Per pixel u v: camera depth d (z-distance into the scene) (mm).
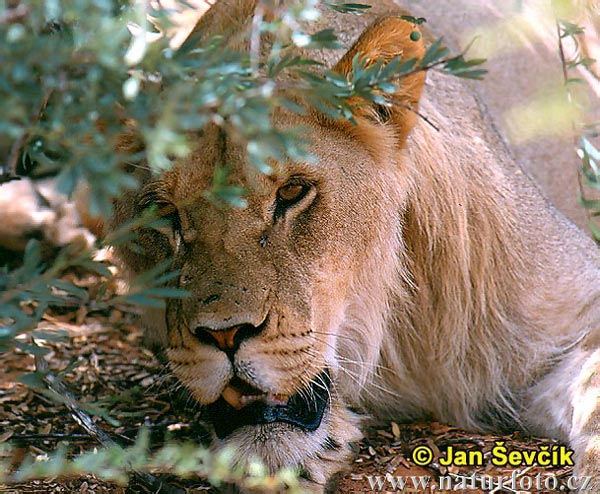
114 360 9648
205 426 7738
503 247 8461
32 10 4172
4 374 9203
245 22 6566
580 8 9938
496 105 9883
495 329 8531
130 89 4211
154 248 6926
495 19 10086
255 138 4770
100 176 4172
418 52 7027
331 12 7660
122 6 4562
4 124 4047
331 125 7016
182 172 6566
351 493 7164
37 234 11227
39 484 6918
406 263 8016
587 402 7477
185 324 6453
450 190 8023
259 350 6391
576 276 8953
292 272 6664
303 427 6777
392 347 8266
